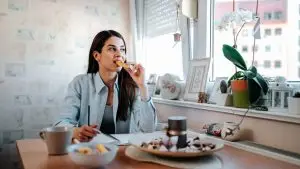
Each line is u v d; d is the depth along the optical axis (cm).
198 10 182
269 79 133
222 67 170
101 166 83
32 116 236
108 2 263
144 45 265
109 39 149
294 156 93
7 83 229
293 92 115
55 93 243
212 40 176
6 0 228
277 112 110
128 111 152
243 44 152
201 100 158
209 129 129
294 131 102
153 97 212
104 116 150
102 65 150
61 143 96
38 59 238
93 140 111
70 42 248
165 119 198
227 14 145
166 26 225
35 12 236
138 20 265
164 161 88
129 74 153
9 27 229
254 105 123
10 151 230
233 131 117
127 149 101
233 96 132
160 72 243
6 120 229
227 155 98
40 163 86
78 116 150
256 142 116
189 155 87
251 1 150
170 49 228
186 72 196
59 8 244
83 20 253
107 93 152
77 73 250
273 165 86
